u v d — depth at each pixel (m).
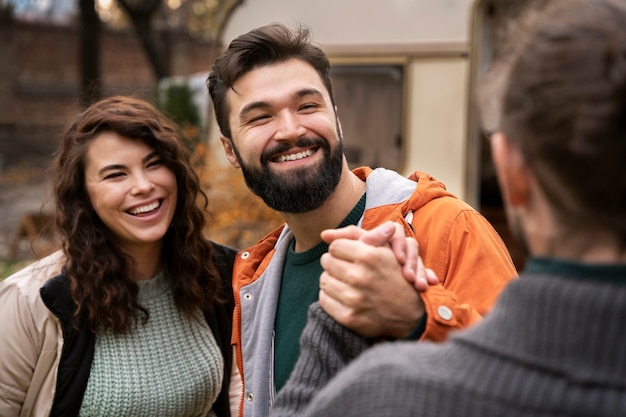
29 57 14.63
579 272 0.71
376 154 6.13
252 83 1.59
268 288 1.70
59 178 2.03
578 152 0.68
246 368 1.75
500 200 7.71
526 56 0.74
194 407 2.10
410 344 0.86
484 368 0.74
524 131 0.73
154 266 2.12
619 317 0.68
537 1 0.79
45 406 1.95
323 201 1.59
